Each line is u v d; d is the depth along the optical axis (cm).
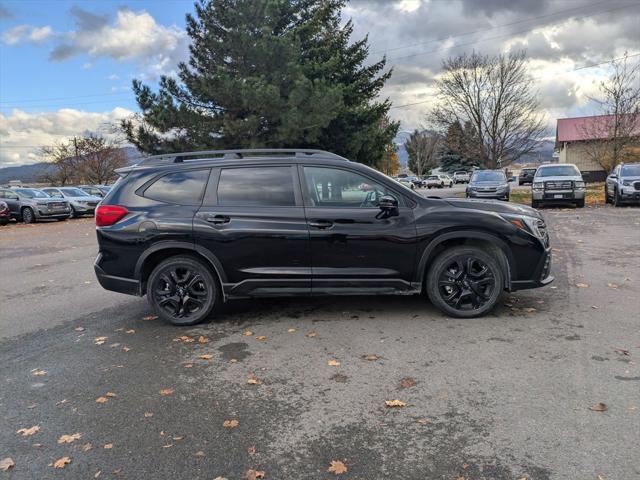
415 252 524
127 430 329
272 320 552
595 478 263
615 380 371
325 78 2470
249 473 278
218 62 2328
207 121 2305
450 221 519
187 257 541
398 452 295
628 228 1214
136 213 541
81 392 390
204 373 418
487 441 301
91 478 279
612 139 3148
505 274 529
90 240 1484
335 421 332
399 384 382
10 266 1043
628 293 608
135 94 2344
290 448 303
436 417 331
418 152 7888
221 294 559
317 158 549
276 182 539
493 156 4119
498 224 518
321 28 2703
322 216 524
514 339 463
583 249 935
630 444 290
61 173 4944
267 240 525
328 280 528
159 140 2409
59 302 691
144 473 282
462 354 433
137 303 664
